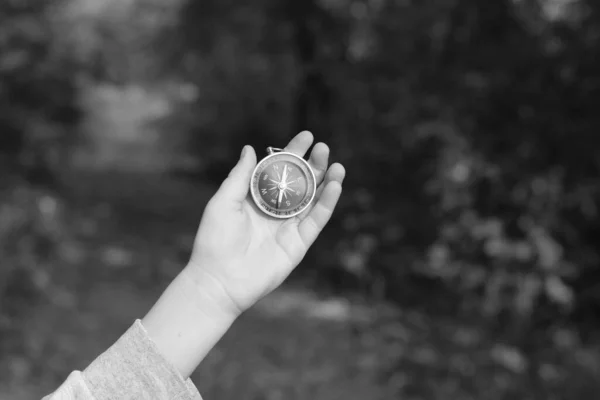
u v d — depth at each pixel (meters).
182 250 9.25
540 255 5.00
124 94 21.38
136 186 15.14
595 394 4.39
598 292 5.26
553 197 5.15
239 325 5.90
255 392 4.57
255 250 1.21
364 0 8.38
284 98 14.99
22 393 4.30
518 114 5.50
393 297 6.38
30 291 5.86
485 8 6.00
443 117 5.63
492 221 5.19
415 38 6.46
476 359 4.80
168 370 0.97
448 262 5.57
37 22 7.41
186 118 17.47
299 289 7.02
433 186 5.56
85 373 0.96
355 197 6.61
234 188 1.23
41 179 8.12
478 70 5.78
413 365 4.85
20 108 7.59
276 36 12.09
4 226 6.16
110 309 6.23
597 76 5.29
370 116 6.66
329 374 4.84
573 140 5.25
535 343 5.01
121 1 15.21
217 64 14.91
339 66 7.39
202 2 12.98
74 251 8.02
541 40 5.57
